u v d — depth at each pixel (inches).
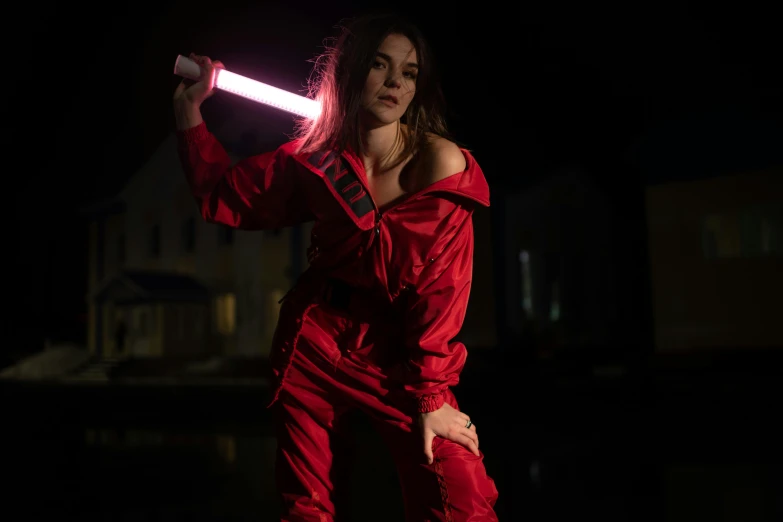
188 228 1242.0
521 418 471.5
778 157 833.5
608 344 963.3
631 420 450.0
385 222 74.6
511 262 1034.1
